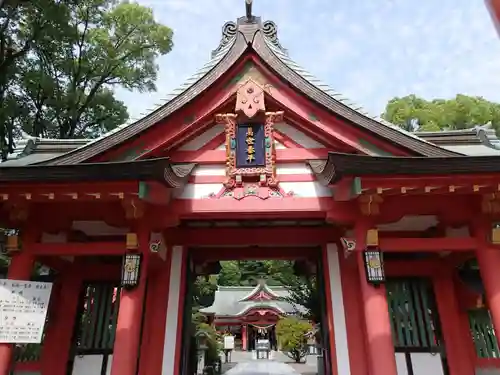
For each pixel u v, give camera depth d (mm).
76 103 22828
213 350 21375
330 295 8531
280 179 7930
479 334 8562
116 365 6508
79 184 6691
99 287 9258
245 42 8562
